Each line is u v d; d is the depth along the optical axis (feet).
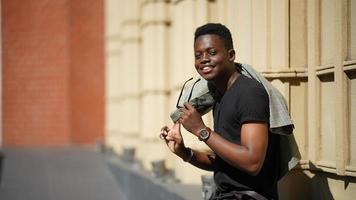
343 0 17.74
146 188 33.47
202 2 28.60
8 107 76.89
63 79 75.15
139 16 51.52
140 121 51.70
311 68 19.75
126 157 47.78
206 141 14.17
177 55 32.63
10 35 76.23
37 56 75.87
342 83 17.79
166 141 16.47
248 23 21.42
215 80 15.11
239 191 14.96
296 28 20.52
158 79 40.98
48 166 55.16
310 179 20.24
